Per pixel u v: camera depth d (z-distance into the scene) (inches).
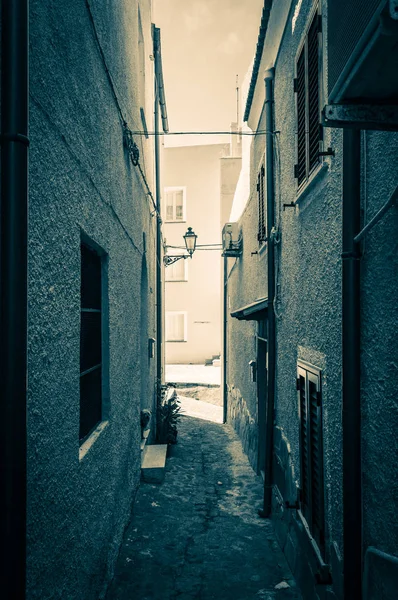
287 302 192.5
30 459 82.4
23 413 70.8
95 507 133.1
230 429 440.1
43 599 88.0
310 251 150.3
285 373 197.3
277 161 211.8
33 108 83.9
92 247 144.7
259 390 290.0
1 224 70.9
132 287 221.0
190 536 196.7
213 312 908.0
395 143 84.7
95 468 133.6
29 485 81.7
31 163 83.1
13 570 68.0
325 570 126.4
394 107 72.7
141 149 266.1
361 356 101.7
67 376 105.7
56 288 98.3
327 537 130.1
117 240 176.7
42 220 89.4
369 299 97.4
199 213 915.4
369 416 96.9
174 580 160.9
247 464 314.0
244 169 366.3
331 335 125.3
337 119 71.5
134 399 227.6
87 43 125.6
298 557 160.4
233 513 224.7
